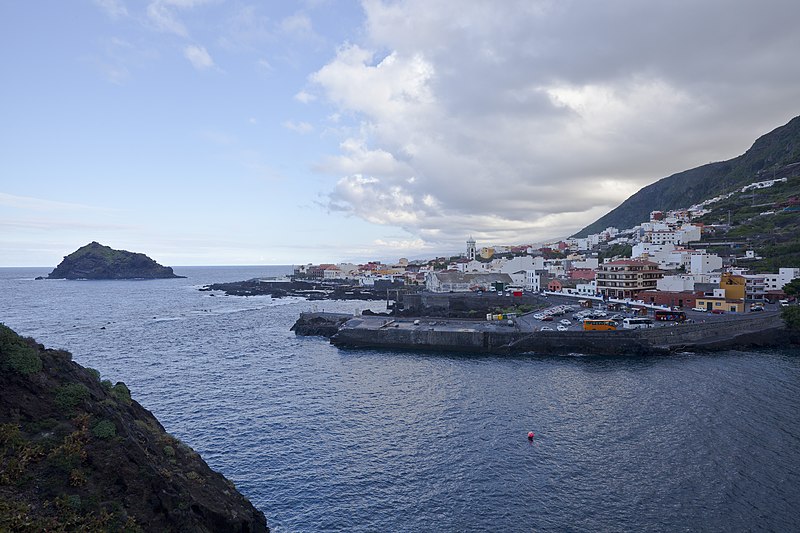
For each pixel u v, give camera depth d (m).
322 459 47.78
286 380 78.56
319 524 36.91
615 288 148.50
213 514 27.08
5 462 21.17
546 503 39.31
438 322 123.88
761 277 134.88
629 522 36.44
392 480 43.47
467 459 47.28
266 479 43.81
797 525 35.53
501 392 69.19
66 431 23.81
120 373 84.06
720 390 67.00
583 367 84.94
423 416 59.44
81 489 22.14
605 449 48.78
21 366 24.97
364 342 108.69
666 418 56.62
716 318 108.62
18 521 19.31
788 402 61.22
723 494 39.94
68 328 139.12
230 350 106.19
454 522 36.94
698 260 155.25
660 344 95.06
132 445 25.52
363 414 60.69
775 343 96.81
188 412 62.22
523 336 100.00
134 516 22.75
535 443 50.56
